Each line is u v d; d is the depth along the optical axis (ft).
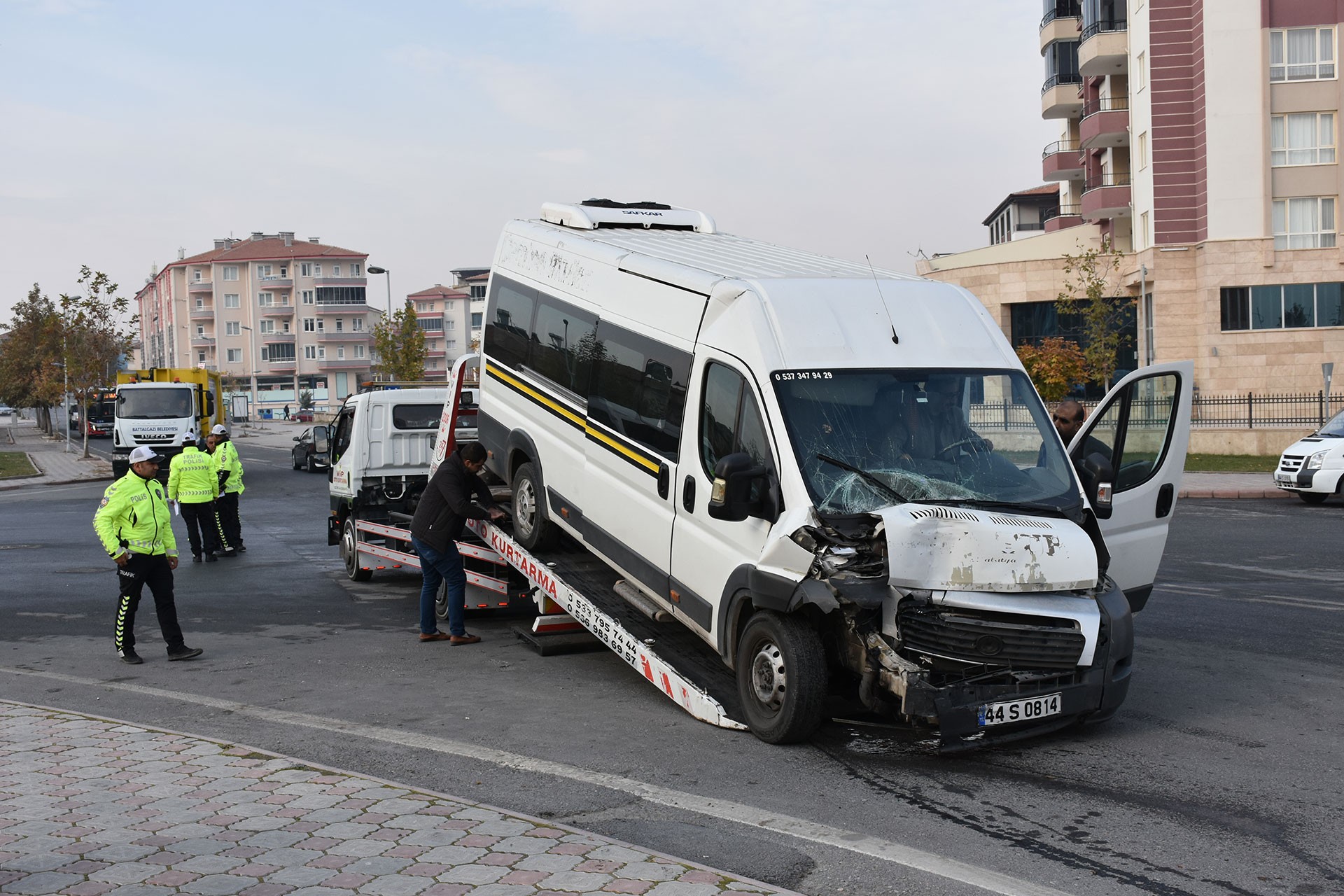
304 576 48.85
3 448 200.95
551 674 29.60
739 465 21.91
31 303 236.63
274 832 17.07
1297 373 131.85
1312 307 131.34
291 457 155.94
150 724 24.98
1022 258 170.40
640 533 27.12
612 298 29.37
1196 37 134.00
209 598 43.11
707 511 24.29
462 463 33.73
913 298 25.17
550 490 31.78
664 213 35.47
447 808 18.08
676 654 26.50
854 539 21.26
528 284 34.22
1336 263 130.52
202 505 53.57
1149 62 137.18
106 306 173.78
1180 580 42.70
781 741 22.36
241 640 34.88
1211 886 15.56
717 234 34.71
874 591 20.97
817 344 23.58
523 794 19.67
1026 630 20.74
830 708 23.99
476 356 37.88
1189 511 67.46
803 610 22.35
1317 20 130.00
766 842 17.22
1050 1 180.45
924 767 21.09
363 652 32.81
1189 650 30.68
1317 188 131.23
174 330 395.96
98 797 18.88
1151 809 18.67
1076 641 21.04
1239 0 130.72
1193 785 19.86
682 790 19.85
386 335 211.20
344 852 16.20
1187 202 136.67
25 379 235.81
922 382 23.58
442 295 424.46
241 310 391.24
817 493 21.75
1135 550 27.32
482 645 33.60
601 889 14.75
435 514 33.35
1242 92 131.23
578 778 20.61
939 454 22.71
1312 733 22.98
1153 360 138.51
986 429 23.35
